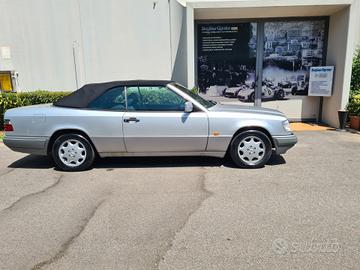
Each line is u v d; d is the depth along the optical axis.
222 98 10.12
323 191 4.35
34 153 5.41
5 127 5.43
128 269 2.69
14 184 4.84
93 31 9.50
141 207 3.91
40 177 5.14
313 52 9.68
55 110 5.30
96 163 5.83
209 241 3.11
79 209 3.89
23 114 5.33
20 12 9.50
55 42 9.61
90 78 9.74
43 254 2.94
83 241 3.15
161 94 5.29
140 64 9.61
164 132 5.20
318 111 10.02
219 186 4.58
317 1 8.11
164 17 9.36
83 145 5.33
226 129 5.21
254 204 3.95
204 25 9.70
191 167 5.50
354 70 9.41
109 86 5.36
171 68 9.59
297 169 5.33
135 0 9.29
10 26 9.59
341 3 8.10
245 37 9.70
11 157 6.47
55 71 9.77
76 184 4.79
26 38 9.64
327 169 5.32
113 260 2.82
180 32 9.41
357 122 8.60
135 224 3.48
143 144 5.26
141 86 5.31
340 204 3.92
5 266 2.77
